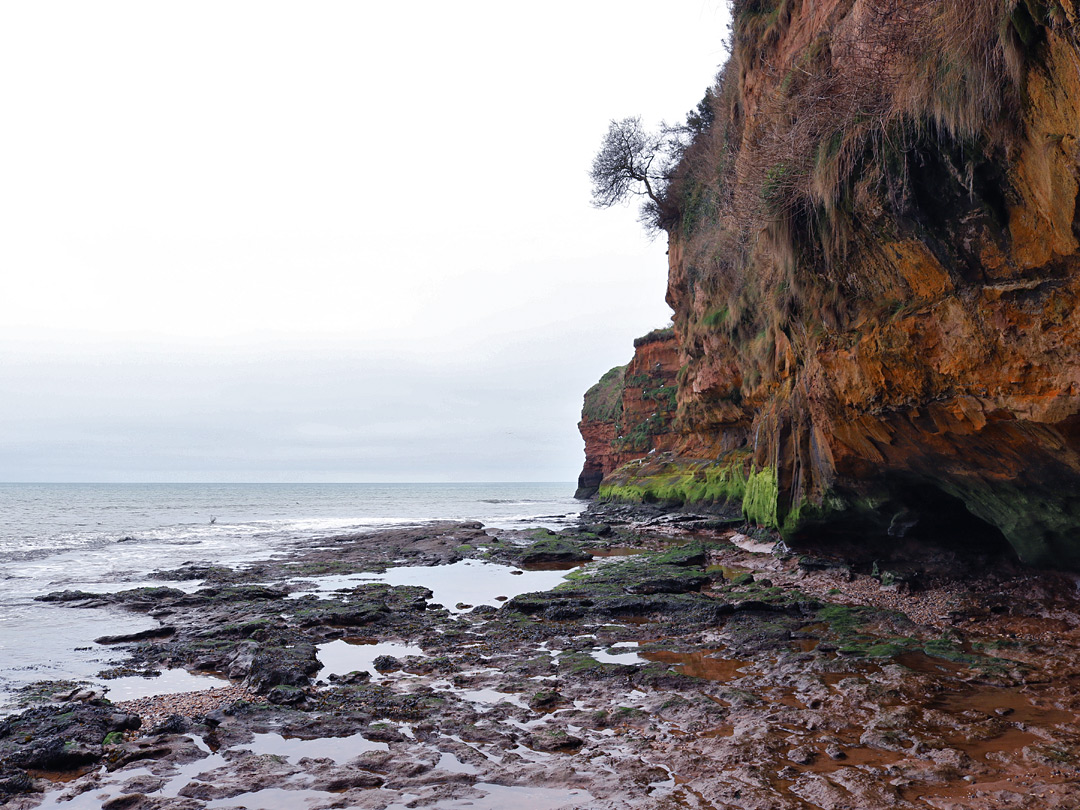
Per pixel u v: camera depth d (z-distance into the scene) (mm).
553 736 6141
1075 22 5383
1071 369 7020
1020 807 4512
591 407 66562
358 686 7902
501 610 12336
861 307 10594
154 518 43594
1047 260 6988
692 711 6777
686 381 32969
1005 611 9906
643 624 10977
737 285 21438
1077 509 8664
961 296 8227
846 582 13000
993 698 6730
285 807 4926
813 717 6414
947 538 12484
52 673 8703
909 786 4926
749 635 9664
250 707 7082
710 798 4895
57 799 5137
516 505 63562
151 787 5305
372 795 5094
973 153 7262
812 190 10430
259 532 31406
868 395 10500
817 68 11117
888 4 8109
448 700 7285
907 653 8461
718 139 22141
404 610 12414
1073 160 6035
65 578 16828
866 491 12555
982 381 8211
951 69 7039
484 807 4875
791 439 15438
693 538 23047
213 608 12758
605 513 36125
